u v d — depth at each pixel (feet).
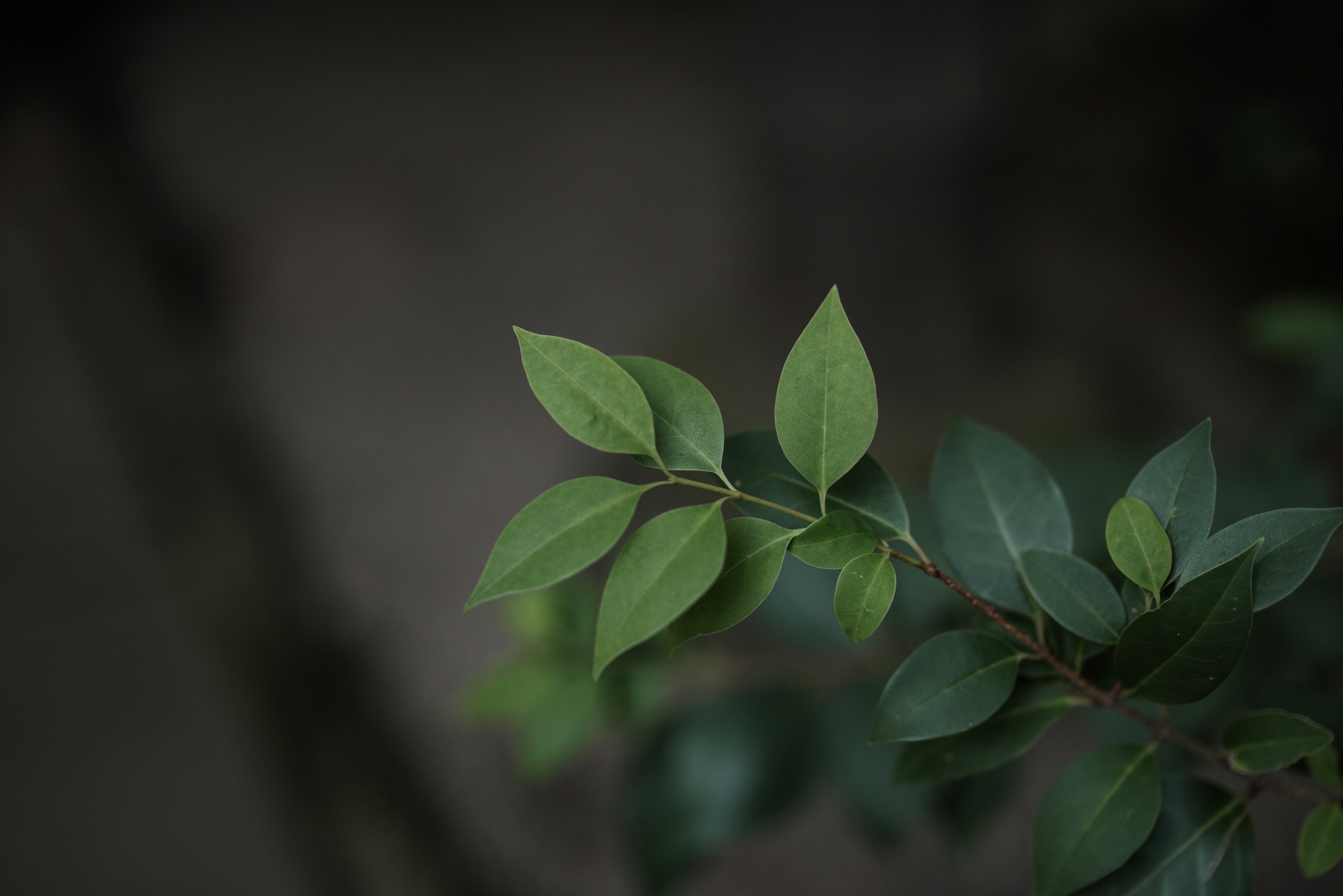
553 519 1.38
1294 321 2.71
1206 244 6.64
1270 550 1.41
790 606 2.22
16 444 5.34
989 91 5.70
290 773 4.07
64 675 4.27
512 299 7.11
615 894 4.09
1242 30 7.43
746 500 1.42
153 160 8.25
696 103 8.71
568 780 4.47
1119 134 7.52
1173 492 1.45
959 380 6.03
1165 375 5.90
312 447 6.13
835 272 6.23
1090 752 1.52
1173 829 1.53
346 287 7.22
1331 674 1.92
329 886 3.68
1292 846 3.85
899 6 5.17
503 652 4.92
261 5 10.23
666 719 2.29
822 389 1.43
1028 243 6.86
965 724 1.47
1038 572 1.49
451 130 8.67
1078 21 8.30
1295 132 6.64
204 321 6.94
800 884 4.07
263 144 8.48
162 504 5.16
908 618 2.08
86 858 3.65
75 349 5.91
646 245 7.38
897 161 5.71
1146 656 1.43
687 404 1.45
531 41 9.76
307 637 5.04
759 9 5.47
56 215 7.06
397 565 5.41
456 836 4.34
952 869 4.03
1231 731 1.48
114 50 9.35
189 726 4.08
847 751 2.17
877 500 1.52
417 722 4.74
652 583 1.34
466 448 6.06
